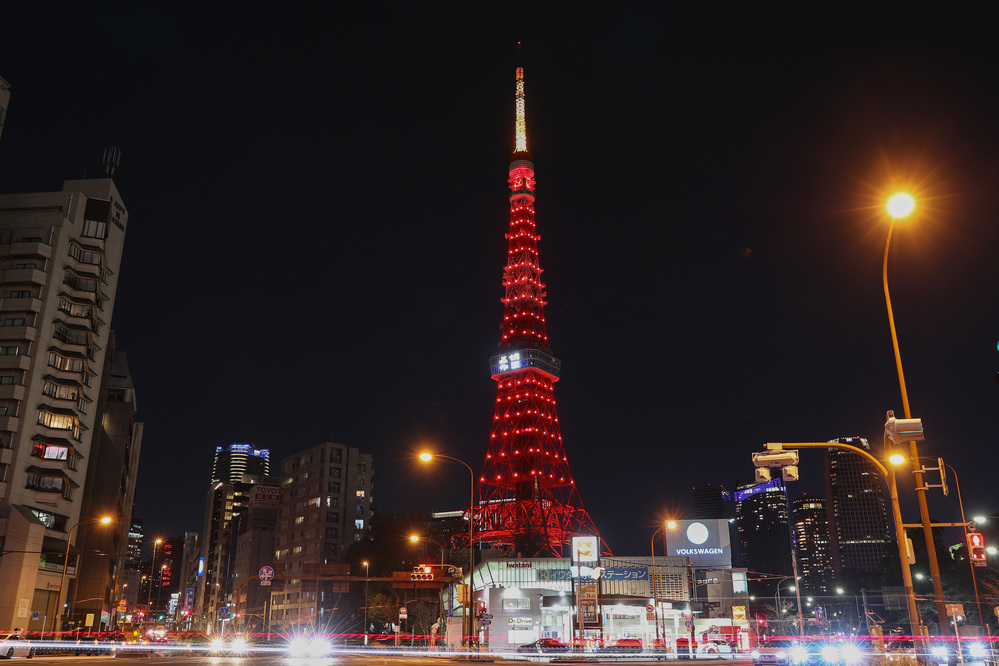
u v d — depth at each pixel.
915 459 24.20
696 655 73.25
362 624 132.00
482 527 137.00
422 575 70.81
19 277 96.69
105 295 107.81
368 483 175.25
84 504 113.19
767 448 27.20
